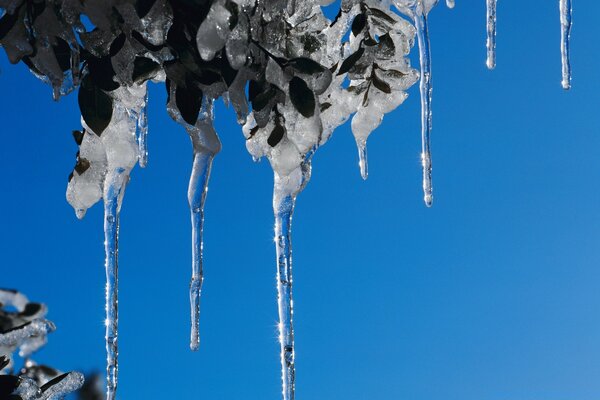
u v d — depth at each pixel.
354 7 1.18
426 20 1.26
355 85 1.19
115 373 1.21
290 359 1.21
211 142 1.15
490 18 1.36
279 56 1.09
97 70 1.09
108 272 1.20
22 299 1.33
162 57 1.09
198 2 1.06
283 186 1.18
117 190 1.18
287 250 1.19
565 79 1.39
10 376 1.20
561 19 1.40
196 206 1.18
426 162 1.31
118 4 1.07
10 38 1.08
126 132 1.16
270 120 1.09
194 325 1.22
